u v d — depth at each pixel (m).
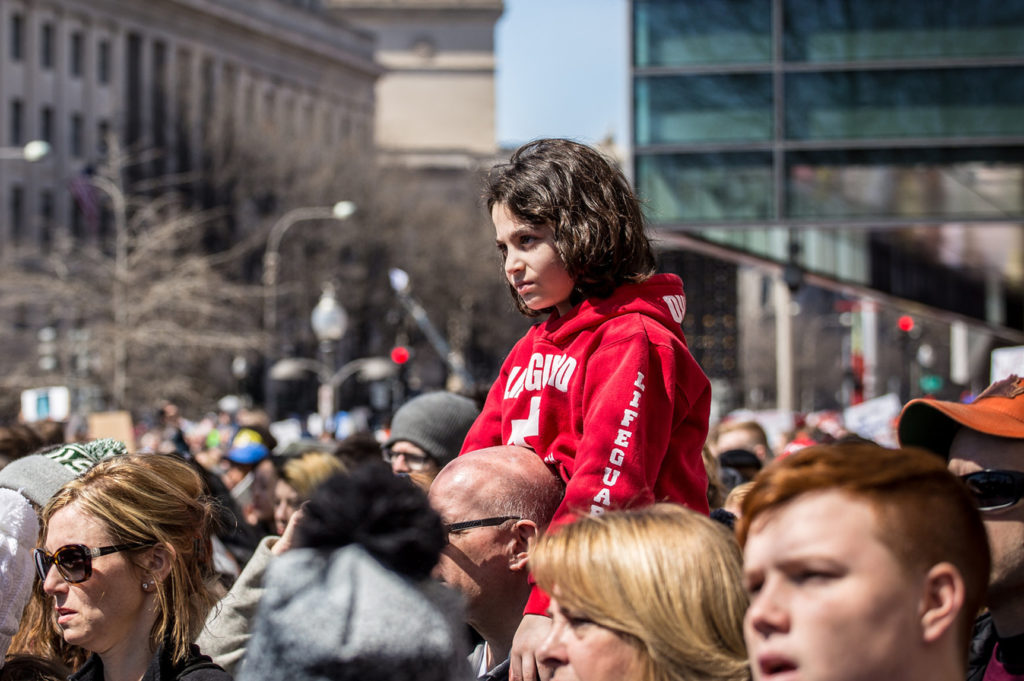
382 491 2.16
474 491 3.39
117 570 3.51
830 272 24.55
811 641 1.95
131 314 37.84
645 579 2.46
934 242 25.33
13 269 40.41
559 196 3.63
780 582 1.99
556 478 3.50
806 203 17.91
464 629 2.22
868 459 2.03
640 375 3.43
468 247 62.03
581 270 3.62
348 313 55.72
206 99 62.50
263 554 4.52
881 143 17.80
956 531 1.99
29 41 62.66
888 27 17.83
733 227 18.00
